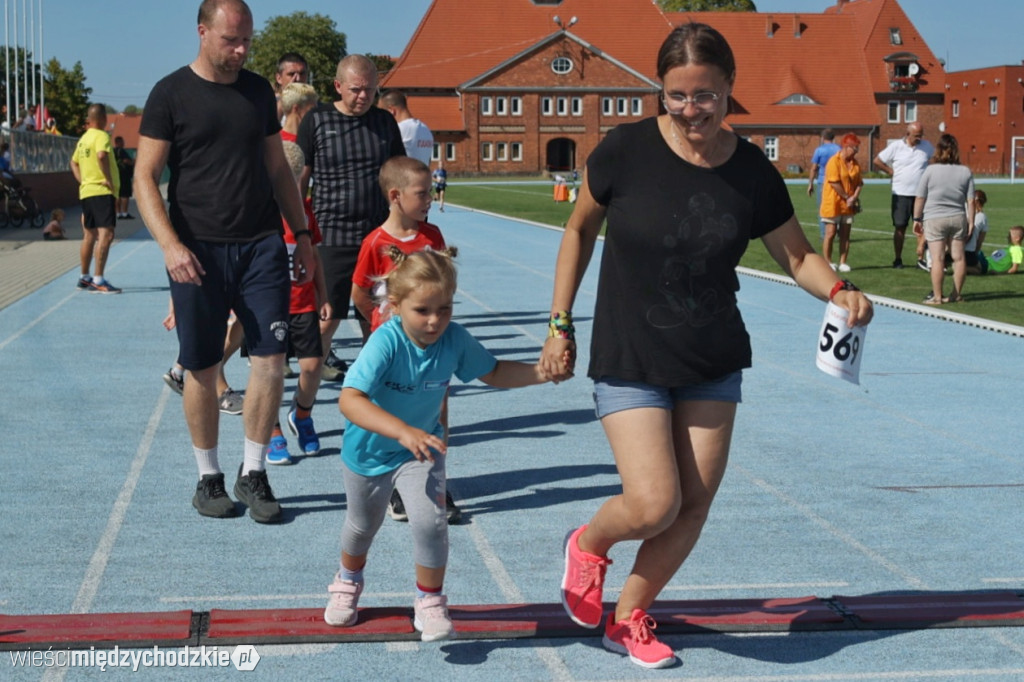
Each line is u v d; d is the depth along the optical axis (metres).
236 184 5.69
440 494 4.15
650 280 3.92
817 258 4.18
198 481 6.49
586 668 4.08
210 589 4.80
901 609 4.56
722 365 3.96
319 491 6.32
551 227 29.20
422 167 6.34
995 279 17.12
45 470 6.70
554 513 5.93
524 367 4.18
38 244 23.56
